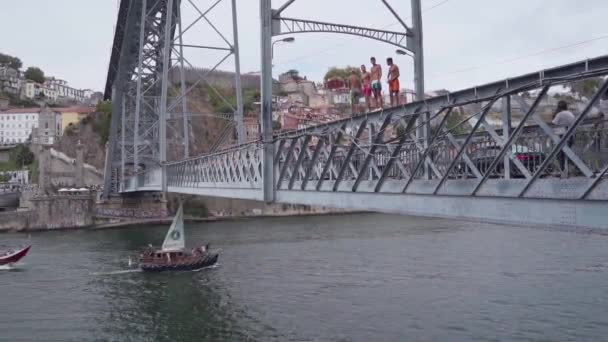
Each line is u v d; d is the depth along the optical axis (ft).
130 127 239.91
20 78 596.70
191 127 312.50
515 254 146.51
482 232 197.67
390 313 94.48
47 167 317.22
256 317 95.61
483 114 39.32
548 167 38.52
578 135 35.68
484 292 106.63
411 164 50.03
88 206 267.39
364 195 55.16
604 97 33.65
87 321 98.07
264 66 71.72
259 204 327.26
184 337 87.30
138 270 143.13
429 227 224.74
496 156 39.93
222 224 276.00
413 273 127.13
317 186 62.69
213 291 116.78
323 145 61.82
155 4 180.04
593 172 33.65
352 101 65.21
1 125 469.57
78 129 372.79
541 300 99.25
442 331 84.07
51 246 194.90
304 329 87.30
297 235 213.66
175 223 148.36
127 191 232.32
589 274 118.42
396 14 69.56
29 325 96.27
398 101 59.57
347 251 165.17
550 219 35.73
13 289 123.75
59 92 652.89
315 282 121.29
